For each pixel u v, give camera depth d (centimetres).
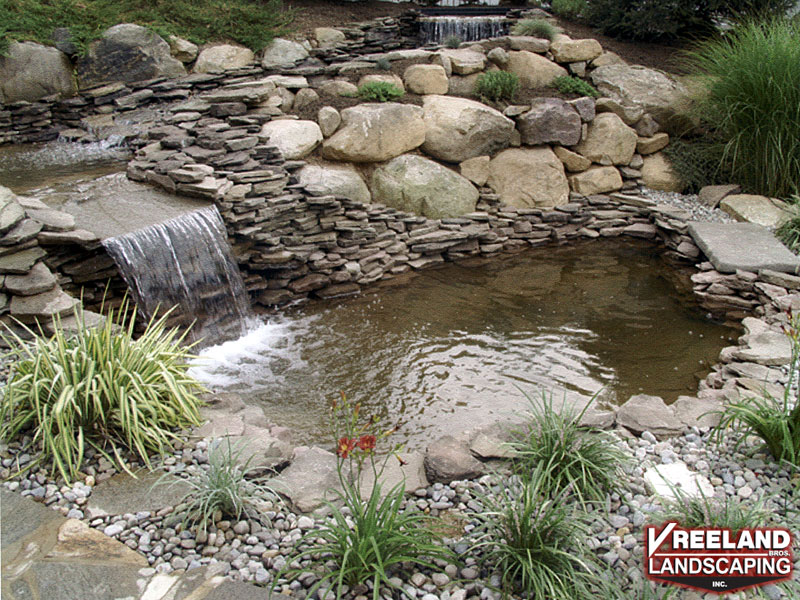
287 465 398
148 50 953
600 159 970
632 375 588
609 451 387
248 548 325
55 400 397
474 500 369
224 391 552
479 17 1232
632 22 1172
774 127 873
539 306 731
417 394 553
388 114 855
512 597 305
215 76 972
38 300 512
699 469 400
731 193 935
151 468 377
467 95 986
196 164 716
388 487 380
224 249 677
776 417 399
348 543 311
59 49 913
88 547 318
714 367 587
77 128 911
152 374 422
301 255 738
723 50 949
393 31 1195
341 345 641
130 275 586
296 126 827
